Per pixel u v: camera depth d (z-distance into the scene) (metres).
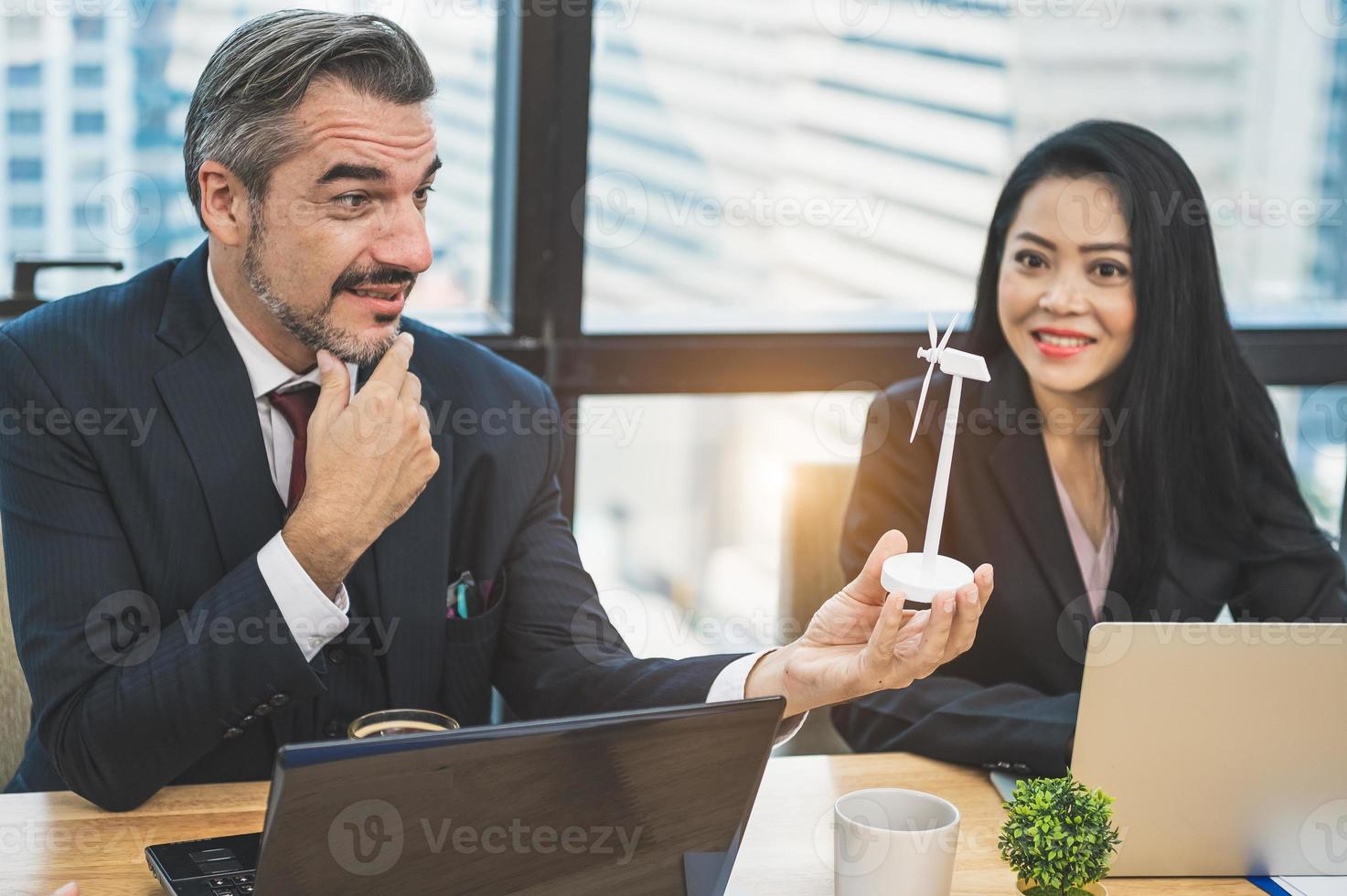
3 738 1.56
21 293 2.11
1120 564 1.76
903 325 2.49
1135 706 1.14
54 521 1.36
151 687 1.24
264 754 1.42
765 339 2.38
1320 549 1.78
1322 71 2.66
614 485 2.45
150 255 2.18
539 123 2.24
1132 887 1.18
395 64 1.29
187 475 1.38
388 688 1.47
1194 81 2.62
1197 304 1.73
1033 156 1.77
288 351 1.41
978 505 1.77
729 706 0.96
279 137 1.26
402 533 1.48
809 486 1.95
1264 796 1.18
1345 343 2.61
